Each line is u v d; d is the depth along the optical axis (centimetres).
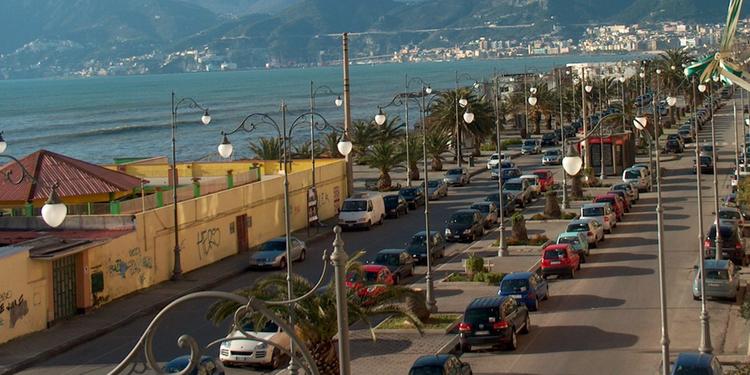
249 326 3312
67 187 5716
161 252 4897
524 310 3516
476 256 4881
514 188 7106
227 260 5447
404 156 8281
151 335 1309
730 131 11712
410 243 5238
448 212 7038
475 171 9519
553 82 16050
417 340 3503
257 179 6419
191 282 4869
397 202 6912
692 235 5491
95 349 3697
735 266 4356
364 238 6066
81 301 4234
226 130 19250
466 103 8431
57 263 4122
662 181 7975
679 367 2511
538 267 4828
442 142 9588
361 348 3428
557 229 6016
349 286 3228
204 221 5303
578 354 3197
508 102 13550
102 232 4684
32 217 4891
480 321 3250
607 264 4800
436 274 4812
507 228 6159
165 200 5403
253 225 5847
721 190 7269
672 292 4106
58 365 3472
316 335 2711
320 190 6812
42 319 3988
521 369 3052
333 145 9238
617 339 3369
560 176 8750
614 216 5944
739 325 3506
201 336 3775
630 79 15550
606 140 8475
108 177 6009
